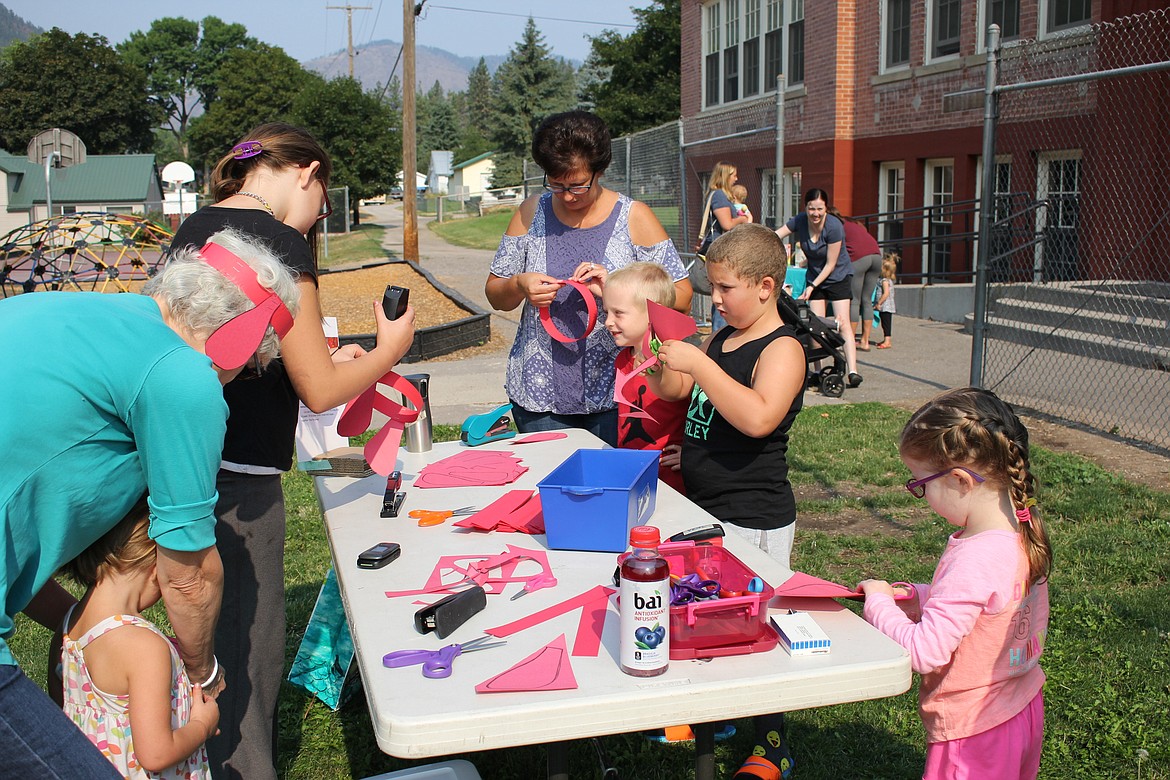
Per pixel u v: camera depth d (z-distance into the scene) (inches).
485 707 65.7
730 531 100.6
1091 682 136.6
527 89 2817.4
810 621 76.5
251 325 75.4
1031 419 295.3
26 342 67.5
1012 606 82.1
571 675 69.0
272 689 98.2
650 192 585.3
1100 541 188.2
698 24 757.9
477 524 101.8
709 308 457.7
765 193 671.1
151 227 571.8
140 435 70.3
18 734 65.4
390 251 1219.9
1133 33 403.9
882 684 71.9
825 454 260.1
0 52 2716.5
